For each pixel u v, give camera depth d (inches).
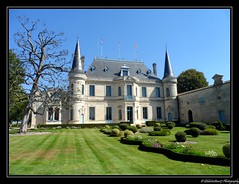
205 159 364.8
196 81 2090.3
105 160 389.7
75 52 1616.6
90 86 1669.5
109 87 1721.2
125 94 1672.0
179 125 1567.4
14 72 893.2
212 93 1346.0
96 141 677.3
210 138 727.1
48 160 380.2
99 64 1809.8
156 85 1862.7
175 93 1793.8
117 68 1845.5
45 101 968.3
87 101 1630.2
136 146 575.5
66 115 1550.2
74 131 1068.5
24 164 345.7
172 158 411.2
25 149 495.2
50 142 625.9
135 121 1651.1
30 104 940.6
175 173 302.7
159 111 1827.0
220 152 448.1
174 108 1756.9
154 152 480.1
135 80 1723.7
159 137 786.2
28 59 945.5
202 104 1439.5
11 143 592.7
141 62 1989.4
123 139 652.1
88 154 447.2
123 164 358.9
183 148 439.5
